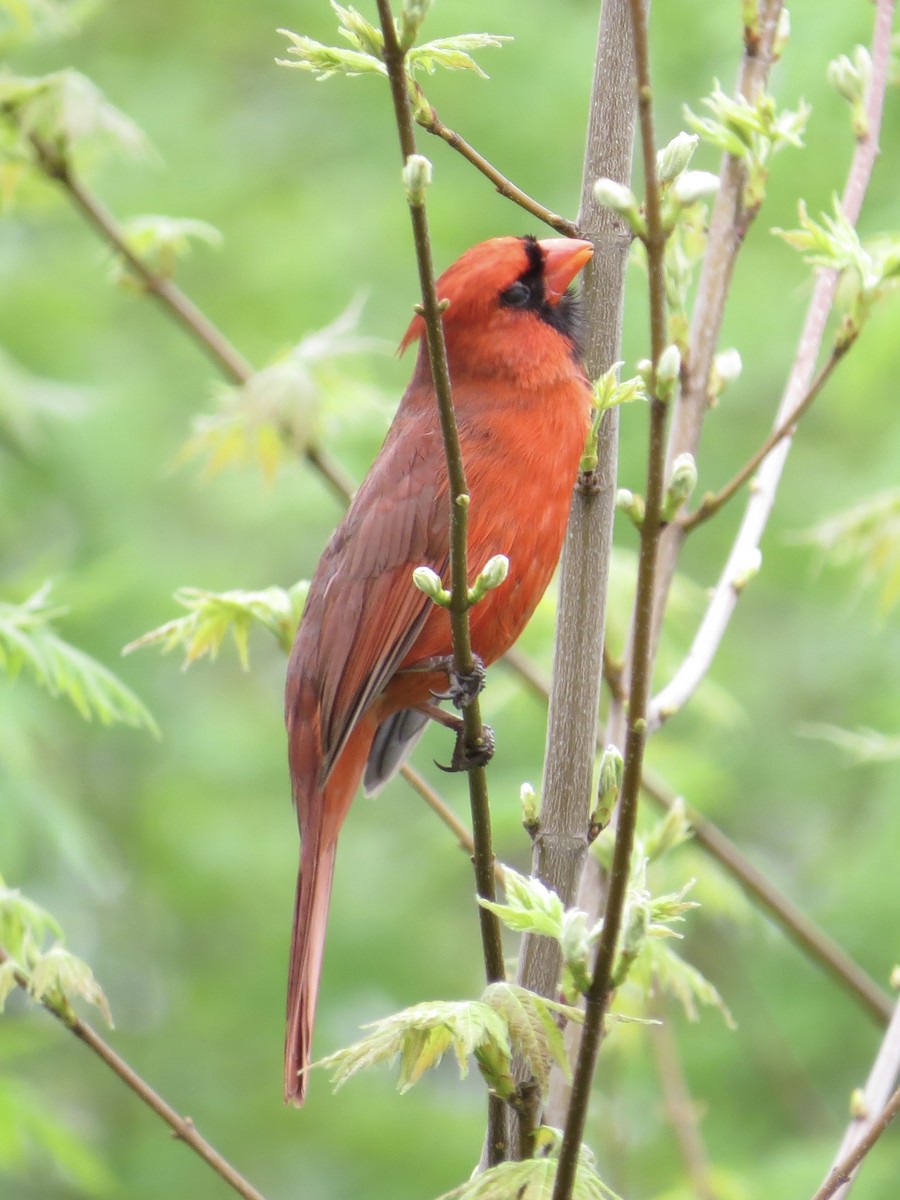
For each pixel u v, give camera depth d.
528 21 14.27
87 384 14.10
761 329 13.19
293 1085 5.70
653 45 13.19
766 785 13.12
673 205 3.73
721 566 13.60
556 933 4.01
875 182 11.77
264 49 16.05
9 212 9.04
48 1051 13.52
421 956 13.21
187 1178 12.70
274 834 13.78
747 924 8.48
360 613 6.18
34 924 5.80
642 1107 11.02
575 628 5.22
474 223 14.30
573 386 6.04
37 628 6.93
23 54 14.43
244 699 14.94
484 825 4.61
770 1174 9.85
